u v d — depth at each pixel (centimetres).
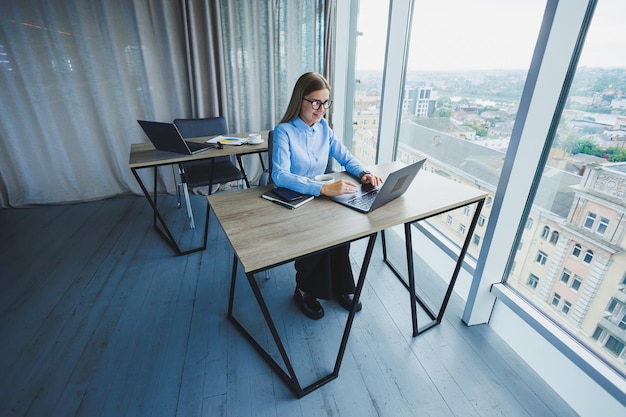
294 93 146
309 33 315
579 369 123
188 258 222
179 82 293
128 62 278
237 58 301
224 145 229
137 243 240
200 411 123
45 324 164
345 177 158
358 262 218
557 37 111
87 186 305
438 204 129
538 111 122
